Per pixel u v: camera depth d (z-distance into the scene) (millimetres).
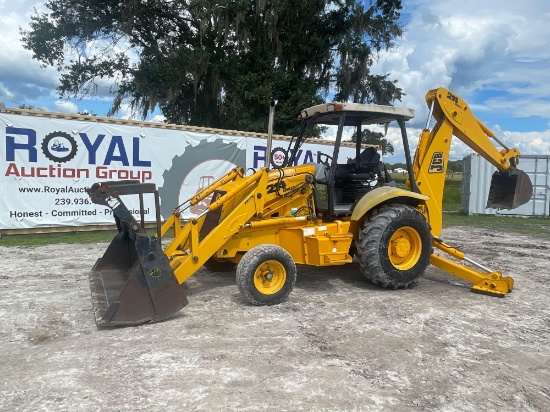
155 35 24047
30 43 22203
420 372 3566
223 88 22609
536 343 4207
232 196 5348
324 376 3465
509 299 5652
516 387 3357
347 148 8234
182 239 5277
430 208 6473
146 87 21156
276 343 4098
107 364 3637
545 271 7398
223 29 21234
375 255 5621
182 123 24547
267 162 5559
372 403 3090
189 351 3900
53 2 21844
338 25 22953
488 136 6832
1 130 9336
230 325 4547
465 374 3547
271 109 5480
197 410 2969
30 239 9586
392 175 6590
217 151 12148
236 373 3500
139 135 10984
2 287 5934
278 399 3121
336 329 4469
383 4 22469
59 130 9961
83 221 10414
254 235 5656
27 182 9695
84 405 3016
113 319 4324
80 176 10297
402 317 4855
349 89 23125
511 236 11578
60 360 3709
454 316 4926
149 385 3295
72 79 22828
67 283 6152
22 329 4418
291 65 22031
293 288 5723
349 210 5945
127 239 5746
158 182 11344
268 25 20938
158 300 4512
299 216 5828
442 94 6367
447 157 6547
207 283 6172
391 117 6184
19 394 3152
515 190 6812
